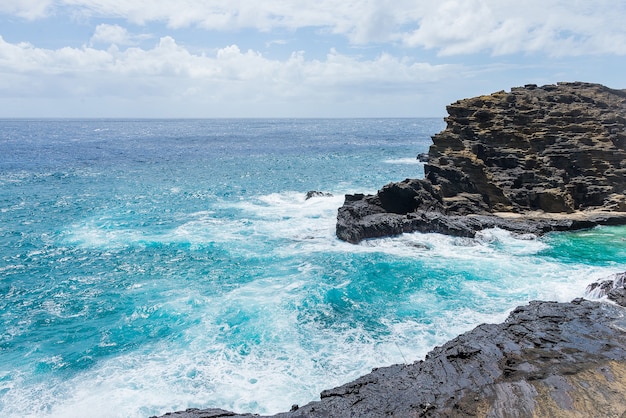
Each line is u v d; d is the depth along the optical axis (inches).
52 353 737.0
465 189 1515.7
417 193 1424.7
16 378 668.7
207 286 988.6
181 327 809.5
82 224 1512.1
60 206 1779.0
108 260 1163.9
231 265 1115.3
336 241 1285.7
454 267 1064.2
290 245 1262.3
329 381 643.5
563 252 1155.3
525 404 502.0
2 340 778.8
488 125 1715.1
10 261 1157.1
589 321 692.7
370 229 1269.7
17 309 893.8
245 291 955.3
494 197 1480.1
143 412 587.2
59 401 613.6
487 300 884.6
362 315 836.0
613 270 1025.5
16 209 1718.8
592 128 1653.5
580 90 1974.7
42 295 957.2
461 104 1808.6
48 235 1381.6
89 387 644.1
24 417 580.4
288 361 695.1
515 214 1438.2
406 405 513.3
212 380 652.7
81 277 1052.5
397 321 810.2
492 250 1182.9
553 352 605.6
